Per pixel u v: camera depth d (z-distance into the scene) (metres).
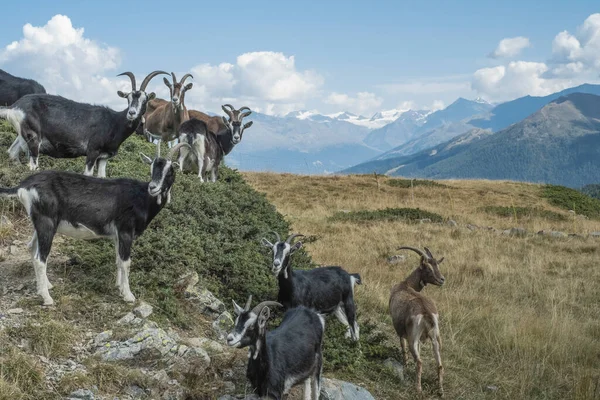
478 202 36.66
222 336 8.84
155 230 10.84
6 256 9.58
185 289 9.39
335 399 8.02
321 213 28.59
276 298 10.23
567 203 38.97
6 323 7.44
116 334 7.68
